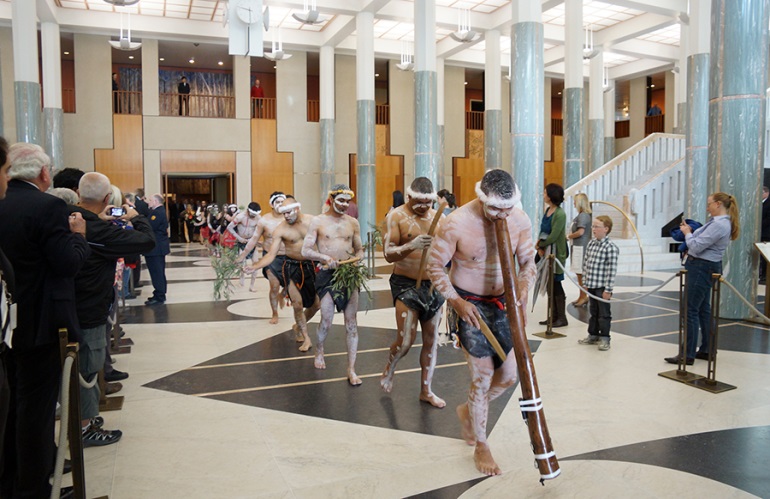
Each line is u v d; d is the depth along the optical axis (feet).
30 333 9.04
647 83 95.71
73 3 59.72
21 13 49.57
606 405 14.57
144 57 68.18
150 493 10.26
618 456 11.68
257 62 78.54
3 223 8.89
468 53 77.30
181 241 79.77
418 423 13.53
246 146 73.36
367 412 14.28
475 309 10.63
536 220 35.55
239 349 20.58
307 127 75.31
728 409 14.24
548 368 17.80
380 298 31.14
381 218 77.66
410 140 78.95
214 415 14.15
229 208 43.68
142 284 37.45
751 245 24.67
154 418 13.96
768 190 30.55
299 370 17.92
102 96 67.51
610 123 86.99
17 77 49.88
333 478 10.83
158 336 22.68
